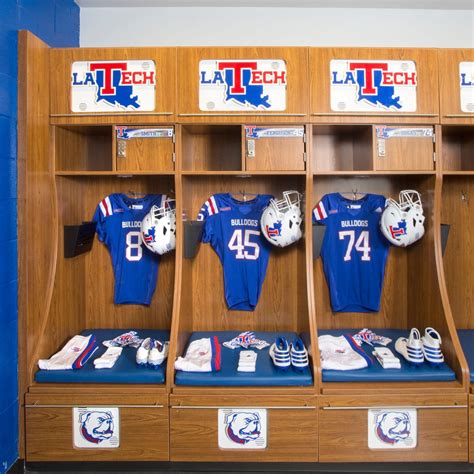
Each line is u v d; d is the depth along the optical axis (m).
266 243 2.60
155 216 2.41
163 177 2.66
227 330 2.66
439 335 2.20
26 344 2.05
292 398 2.03
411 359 2.13
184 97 2.19
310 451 2.03
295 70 2.19
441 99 2.20
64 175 2.33
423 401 2.02
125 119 2.19
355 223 2.62
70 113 2.20
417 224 2.29
